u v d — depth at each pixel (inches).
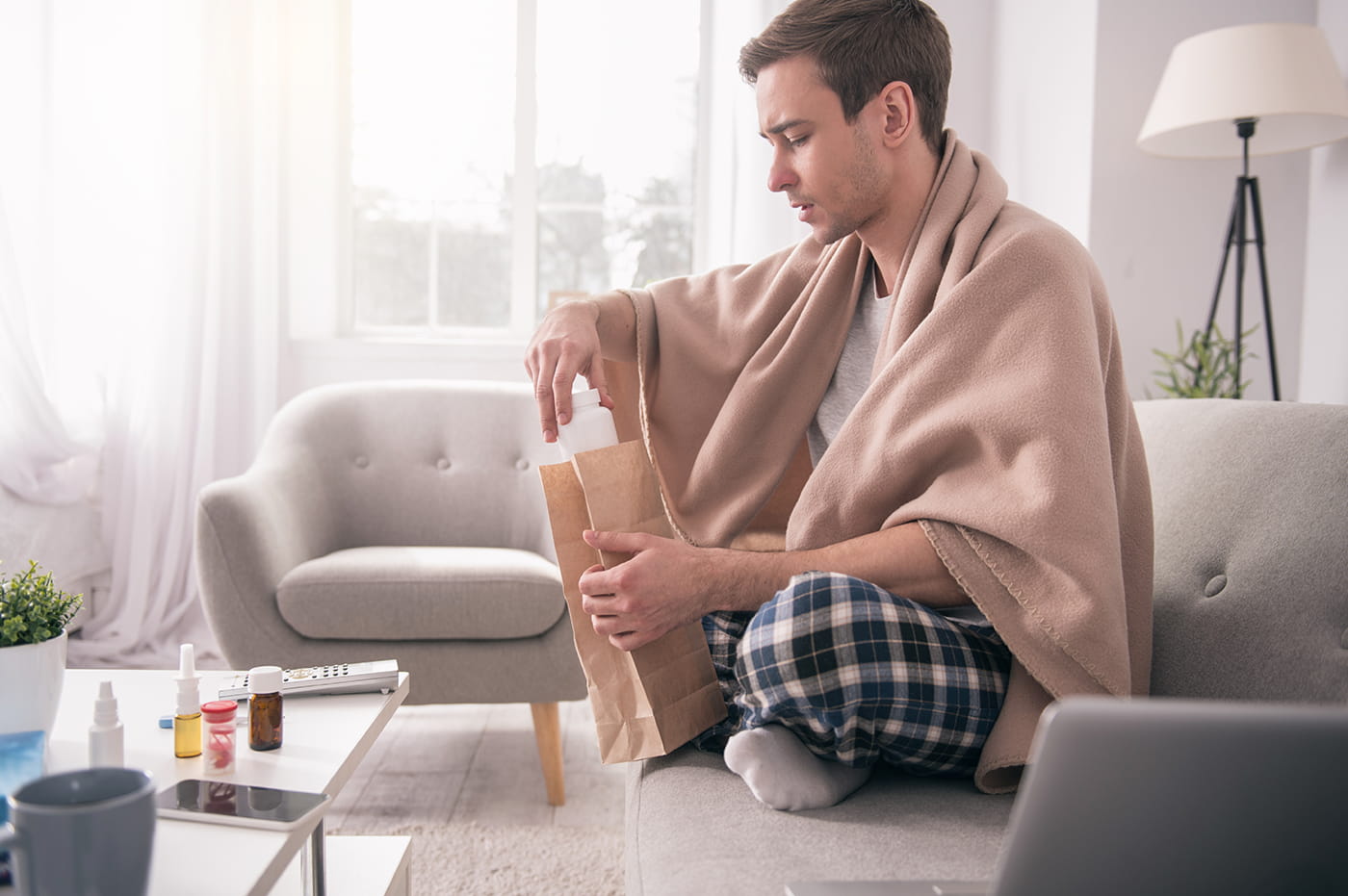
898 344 43.5
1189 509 43.7
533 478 96.7
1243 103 84.4
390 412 97.1
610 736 40.4
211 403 113.4
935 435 39.2
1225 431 44.7
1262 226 97.7
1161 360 102.3
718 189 129.0
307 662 73.4
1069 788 18.3
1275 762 17.9
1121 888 19.4
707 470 49.4
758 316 52.4
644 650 40.4
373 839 46.7
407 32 131.4
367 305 133.7
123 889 21.7
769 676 34.2
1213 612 39.4
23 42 101.8
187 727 36.3
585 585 39.6
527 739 86.9
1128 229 101.4
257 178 117.5
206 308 114.1
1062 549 35.7
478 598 73.2
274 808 31.2
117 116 110.3
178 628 113.0
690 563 39.4
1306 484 38.9
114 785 23.4
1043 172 112.1
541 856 62.4
